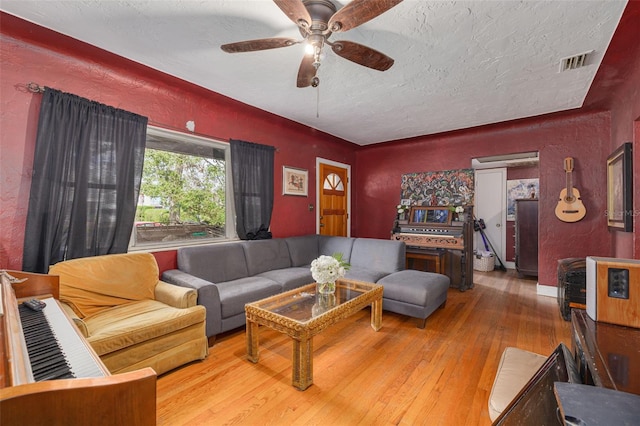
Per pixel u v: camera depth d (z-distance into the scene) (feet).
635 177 8.64
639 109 8.25
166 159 10.25
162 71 8.71
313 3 5.58
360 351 7.95
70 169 7.61
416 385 6.43
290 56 7.87
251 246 11.58
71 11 6.07
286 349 8.04
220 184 11.94
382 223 18.53
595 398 1.97
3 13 6.14
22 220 7.10
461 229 13.87
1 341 2.88
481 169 20.36
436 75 8.84
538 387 2.78
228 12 6.13
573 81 9.18
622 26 6.39
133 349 6.09
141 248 9.36
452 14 6.05
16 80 6.98
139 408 2.25
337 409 5.67
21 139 7.06
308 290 8.94
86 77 8.02
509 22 6.31
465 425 5.26
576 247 12.47
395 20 6.24
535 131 13.44
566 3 5.71
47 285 6.11
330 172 17.46
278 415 5.49
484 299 12.59
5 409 1.81
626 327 3.77
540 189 13.28
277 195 14.03
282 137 14.26
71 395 2.02
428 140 16.67
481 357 7.62
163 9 6.02
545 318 10.33
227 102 11.19
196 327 7.25
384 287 10.20
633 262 3.89
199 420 5.34
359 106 11.54
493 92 10.11
